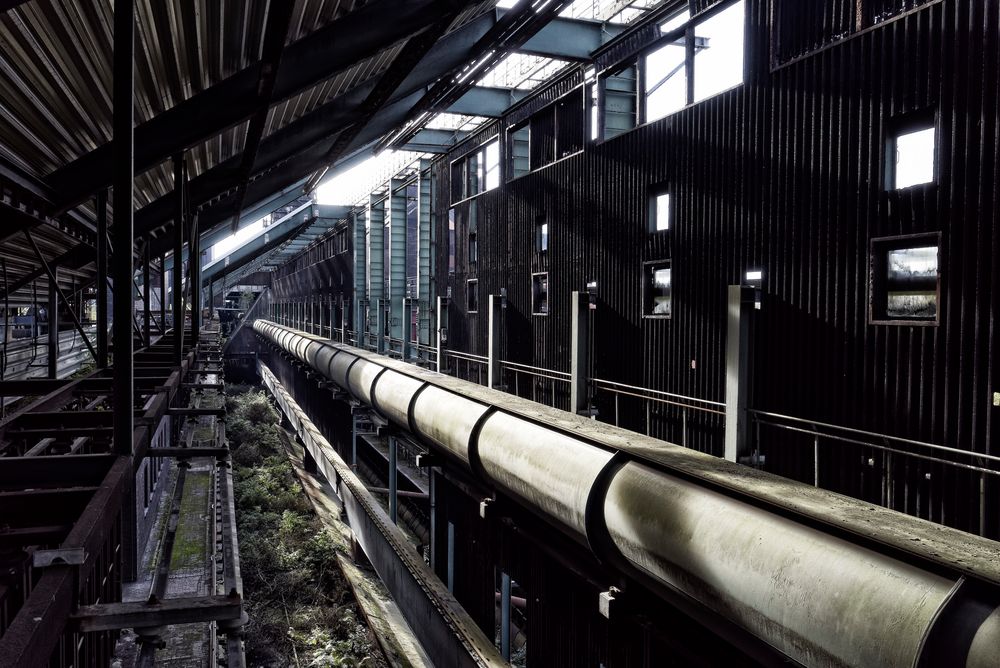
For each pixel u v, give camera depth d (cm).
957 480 581
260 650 1268
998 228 548
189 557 1041
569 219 1261
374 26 899
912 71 623
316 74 887
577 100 1245
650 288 1031
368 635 1385
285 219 3878
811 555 458
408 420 1409
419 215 2334
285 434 3506
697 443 910
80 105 802
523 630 1323
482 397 1159
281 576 1562
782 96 769
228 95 853
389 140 1897
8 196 742
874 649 393
